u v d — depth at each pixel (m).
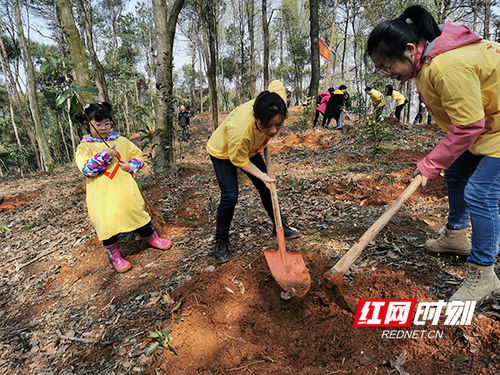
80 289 3.25
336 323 2.23
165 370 2.06
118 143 3.27
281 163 7.57
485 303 2.15
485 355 1.84
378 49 1.89
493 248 2.02
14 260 4.23
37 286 3.50
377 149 6.03
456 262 2.60
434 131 8.75
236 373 1.99
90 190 3.18
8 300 3.40
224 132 2.73
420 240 2.99
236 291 2.62
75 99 3.00
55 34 17.33
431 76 1.82
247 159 2.67
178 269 3.12
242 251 3.21
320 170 6.12
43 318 2.96
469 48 1.77
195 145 13.51
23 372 2.41
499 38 14.96
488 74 1.78
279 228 2.58
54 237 4.71
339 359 2.02
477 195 1.99
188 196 5.20
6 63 17.50
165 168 6.63
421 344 1.99
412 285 2.40
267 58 14.88
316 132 10.48
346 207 4.11
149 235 3.54
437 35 1.83
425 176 2.04
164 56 6.38
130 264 3.34
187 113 14.35
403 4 14.80
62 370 2.32
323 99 11.20
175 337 2.26
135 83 22.44
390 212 2.09
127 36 26.89
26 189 9.03
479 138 2.01
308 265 2.77
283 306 2.47
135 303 2.77
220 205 2.98
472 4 14.80
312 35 11.65
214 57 6.52
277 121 2.26
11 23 17.89
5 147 23.38
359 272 2.63
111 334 2.50
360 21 20.14
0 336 2.85
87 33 10.30
